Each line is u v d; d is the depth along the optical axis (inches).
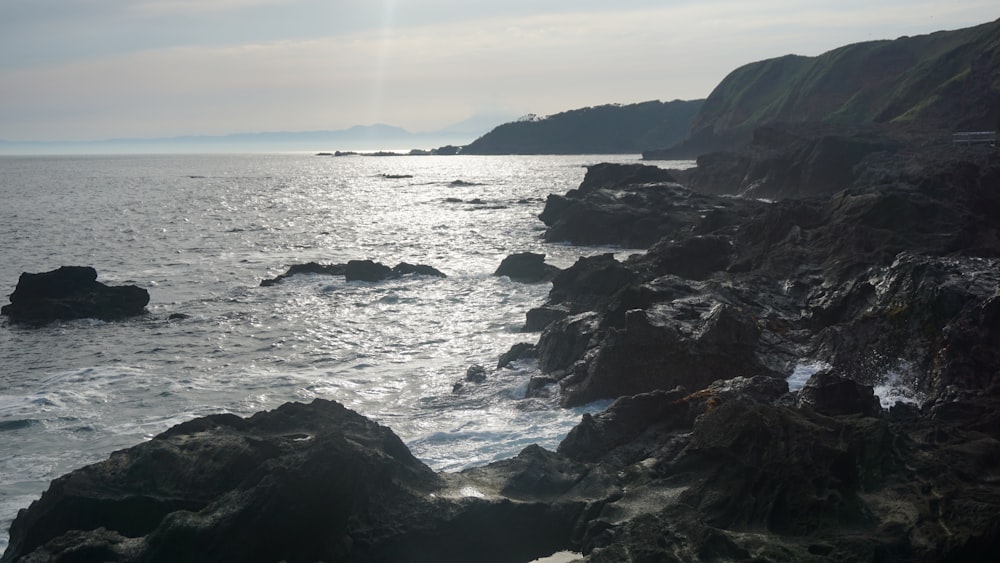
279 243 2677.2
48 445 846.5
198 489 616.1
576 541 618.2
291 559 561.0
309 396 1010.7
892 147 3671.3
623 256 2209.6
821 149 3654.0
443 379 1074.7
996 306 875.4
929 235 1379.2
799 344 1012.5
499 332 1332.4
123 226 3184.1
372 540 586.9
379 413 932.6
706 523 570.9
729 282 1192.2
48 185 6181.1
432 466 751.7
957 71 5969.5
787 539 551.2
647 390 924.0
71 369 1162.0
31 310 1493.6
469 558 606.2
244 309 1558.8
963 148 3427.7
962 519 543.2
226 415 714.2
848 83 7224.4
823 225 1523.1
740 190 4037.9
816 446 613.3
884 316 976.3
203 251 2490.2
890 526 554.9
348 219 3467.0
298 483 559.5
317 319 1459.2
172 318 1499.8
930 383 874.1
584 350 1023.0
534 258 1782.7
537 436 823.1
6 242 2664.9
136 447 658.2
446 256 2311.8
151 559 543.2
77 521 601.9
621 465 711.1
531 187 5521.7
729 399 761.6
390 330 1366.9
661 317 1005.8
